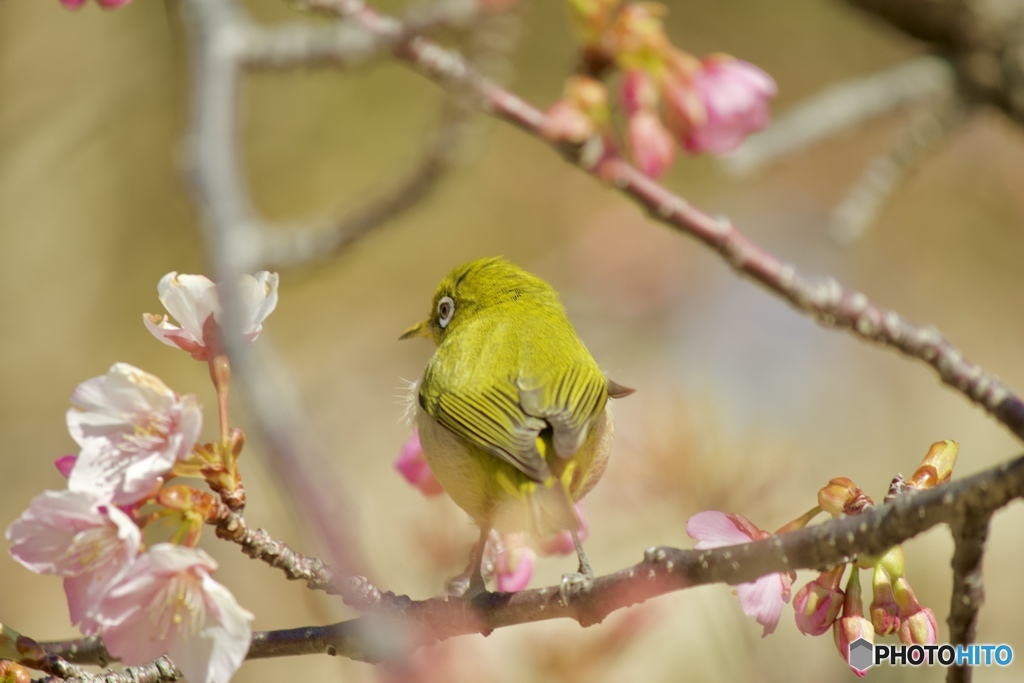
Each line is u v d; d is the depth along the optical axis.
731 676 12.16
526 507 6.86
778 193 19.86
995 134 19.58
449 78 8.22
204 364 19.34
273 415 4.20
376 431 18.94
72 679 6.01
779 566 5.12
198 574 5.02
